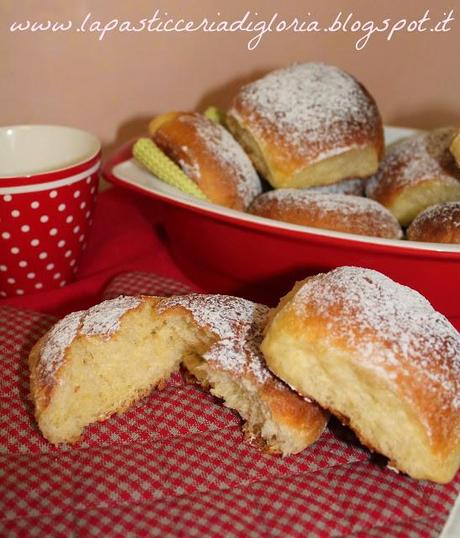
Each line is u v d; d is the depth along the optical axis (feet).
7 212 1.33
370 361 0.98
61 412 1.09
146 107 2.06
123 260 1.62
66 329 1.17
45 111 2.00
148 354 1.19
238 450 1.09
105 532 0.96
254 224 1.26
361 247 1.20
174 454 1.08
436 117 2.15
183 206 1.32
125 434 1.12
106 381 1.16
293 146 1.43
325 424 1.11
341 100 1.48
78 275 1.57
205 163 1.42
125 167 1.48
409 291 1.12
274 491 1.03
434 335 1.03
